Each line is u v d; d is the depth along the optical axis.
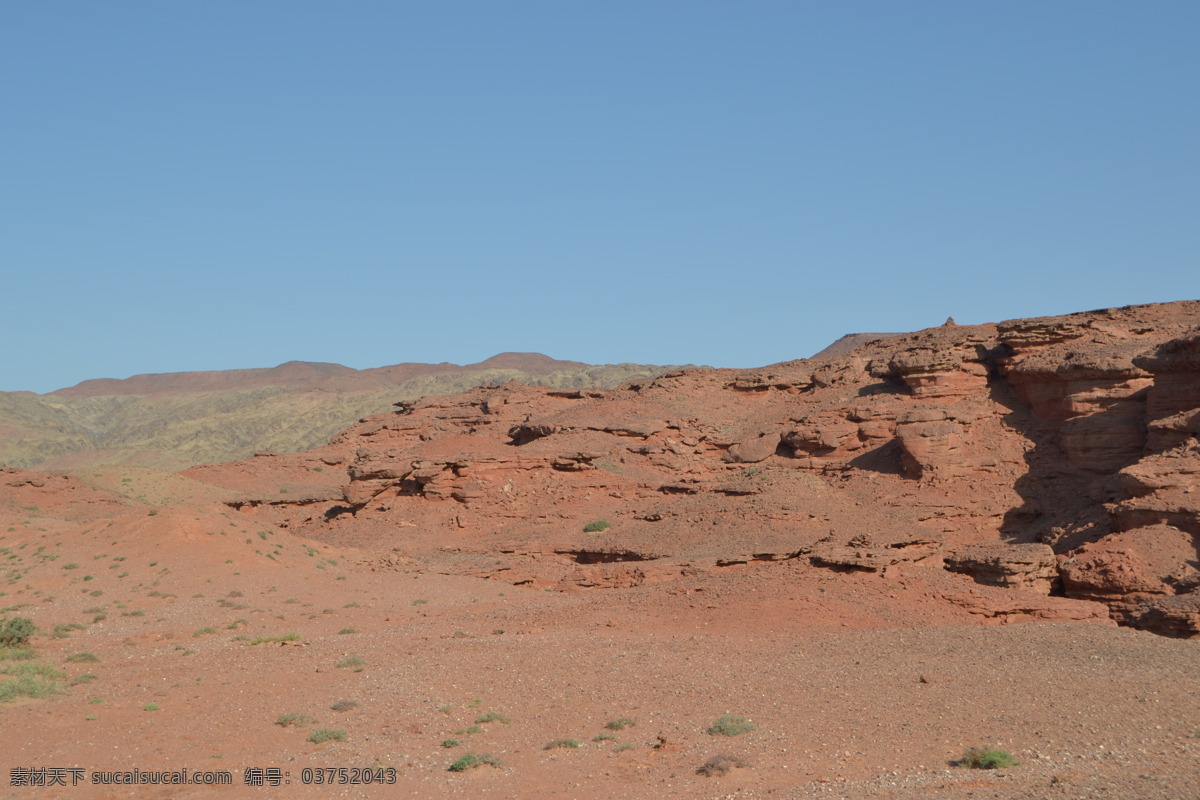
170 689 30.30
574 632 39.56
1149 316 83.31
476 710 28.34
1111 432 65.88
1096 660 32.56
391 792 21.61
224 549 54.97
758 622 39.19
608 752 24.30
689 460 84.06
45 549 57.09
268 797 21.30
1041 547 50.16
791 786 21.19
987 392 78.19
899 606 41.03
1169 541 48.59
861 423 77.38
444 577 57.94
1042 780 20.33
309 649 36.94
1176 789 18.80
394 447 116.00
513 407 109.25
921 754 23.53
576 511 74.56
